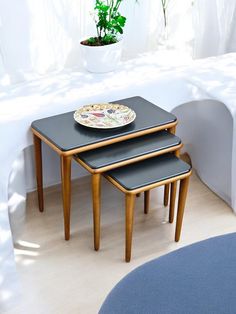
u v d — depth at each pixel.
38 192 2.42
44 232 2.35
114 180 2.04
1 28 2.32
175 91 2.48
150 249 2.26
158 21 2.72
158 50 2.75
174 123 2.24
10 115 2.17
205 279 1.45
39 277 2.11
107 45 2.40
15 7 2.32
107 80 2.42
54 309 1.97
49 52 2.49
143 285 1.45
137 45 2.72
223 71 2.53
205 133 2.63
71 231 2.36
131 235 2.11
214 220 2.43
